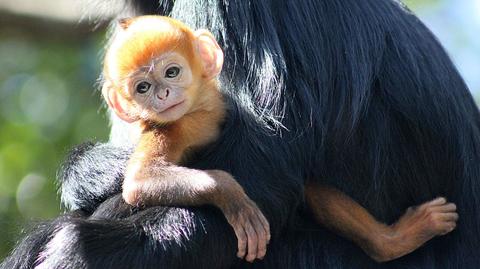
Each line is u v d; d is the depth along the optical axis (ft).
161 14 33.42
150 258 27.53
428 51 31.53
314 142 28.94
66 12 63.72
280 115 28.55
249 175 28.22
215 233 27.68
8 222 33.63
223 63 29.35
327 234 29.71
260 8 29.37
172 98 27.61
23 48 71.00
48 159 67.41
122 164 30.32
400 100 30.27
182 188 27.22
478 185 31.50
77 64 70.38
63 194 31.71
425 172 30.66
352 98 29.50
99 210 29.25
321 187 29.50
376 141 29.99
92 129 67.87
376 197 30.14
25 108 70.13
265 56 28.91
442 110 30.73
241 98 28.94
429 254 30.35
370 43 30.27
